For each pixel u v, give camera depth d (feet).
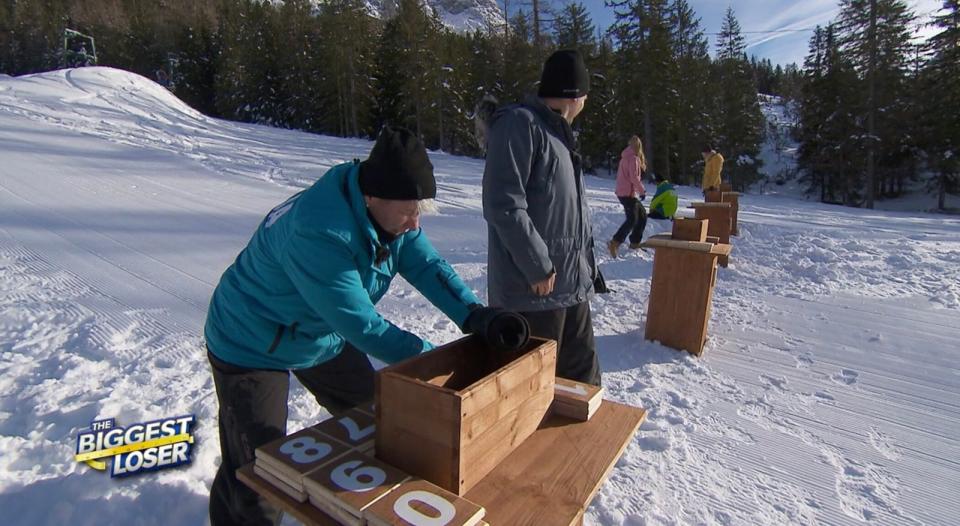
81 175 28.76
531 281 6.69
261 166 36.70
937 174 102.12
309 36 140.77
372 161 4.49
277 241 4.80
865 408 9.37
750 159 123.24
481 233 22.99
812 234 25.75
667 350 11.73
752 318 13.94
